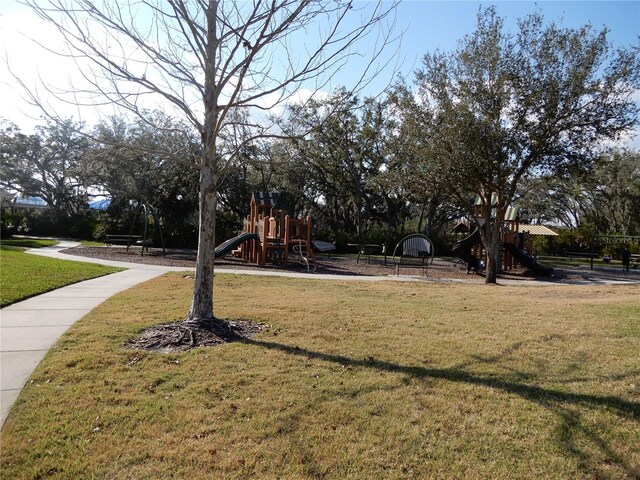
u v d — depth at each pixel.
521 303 8.89
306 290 10.50
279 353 5.10
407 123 15.27
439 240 33.59
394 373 4.54
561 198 50.97
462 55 14.37
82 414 3.57
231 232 30.48
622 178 43.09
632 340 5.79
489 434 3.41
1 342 5.42
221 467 2.95
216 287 10.55
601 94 13.56
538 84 13.73
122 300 8.23
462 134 13.94
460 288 12.10
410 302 8.89
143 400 3.83
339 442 3.27
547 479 2.91
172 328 5.91
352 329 6.31
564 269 23.97
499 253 20.69
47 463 2.95
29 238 29.09
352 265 20.58
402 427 3.48
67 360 4.71
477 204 21.38
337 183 38.00
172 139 12.50
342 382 4.27
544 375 4.51
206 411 3.66
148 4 5.55
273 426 3.45
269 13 5.27
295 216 41.72
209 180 6.08
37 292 8.83
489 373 4.56
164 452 3.10
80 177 34.78
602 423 3.56
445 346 5.48
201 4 5.64
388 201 39.25
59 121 5.80
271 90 6.01
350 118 32.69
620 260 35.09
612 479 2.90
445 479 2.91
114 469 2.91
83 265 14.00
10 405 3.72
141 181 28.64
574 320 7.02
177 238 27.78
